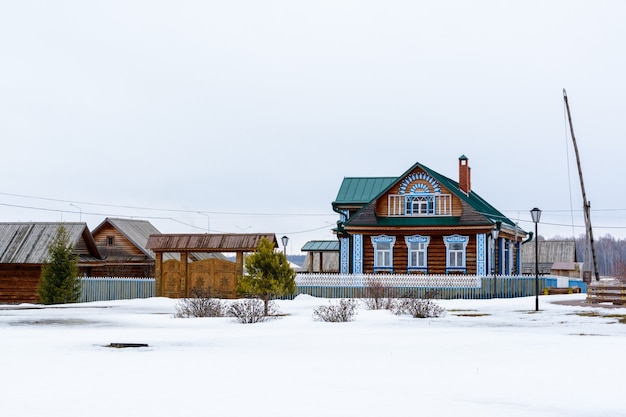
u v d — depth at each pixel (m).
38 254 46.34
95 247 50.84
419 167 49.03
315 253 80.44
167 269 44.97
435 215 48.69
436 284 44.41
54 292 41.91
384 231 48.62
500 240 52.47
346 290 45.28
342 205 54.25
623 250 192.62
